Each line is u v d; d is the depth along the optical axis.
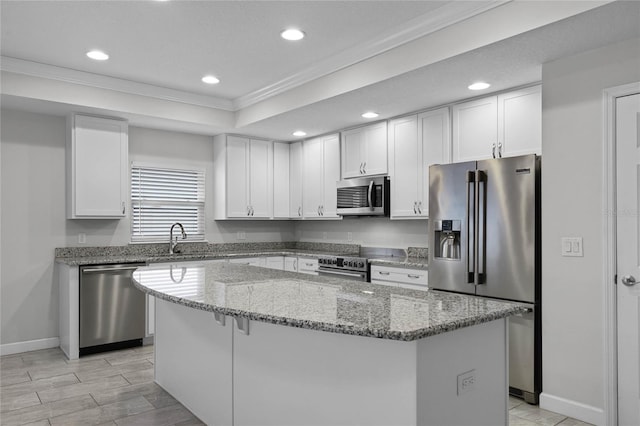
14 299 4.29
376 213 4.61
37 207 4.43
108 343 4.25
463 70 3.15
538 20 2.45
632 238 2.61
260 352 2.19
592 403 2.74
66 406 2.96
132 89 4.38
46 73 3.91
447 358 1.70
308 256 5.16
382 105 4.10
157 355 3.36
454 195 3.48
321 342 1.89
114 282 4.28
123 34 3.27
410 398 1.58
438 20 2.93
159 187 5.28
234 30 3.20
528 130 3.43
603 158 2.70
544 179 2.97
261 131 5.32
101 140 4.52
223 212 5.46
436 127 4.12
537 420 2.78
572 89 2.85
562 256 2.88
